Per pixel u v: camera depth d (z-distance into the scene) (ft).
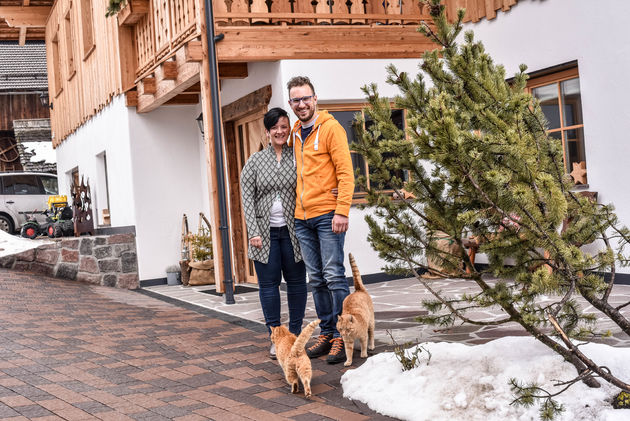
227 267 26.11
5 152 85.15
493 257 11.28
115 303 26.96
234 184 33.40
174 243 35.96
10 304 24.21
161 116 35.91
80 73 47.42
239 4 26.27
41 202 58.18
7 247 35.22
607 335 10.84
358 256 28.71
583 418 10.16
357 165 28.76
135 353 17.38
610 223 11.28
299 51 26.91
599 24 23.88
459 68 11.61
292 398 13.32
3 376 14.85
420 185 11.91
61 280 33.53
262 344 18.20
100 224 43.80
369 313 15.92
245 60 26.32
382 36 28.35
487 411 11.02
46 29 63.41
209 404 13.00
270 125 16.08
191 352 17.48
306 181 15.90
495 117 10.80
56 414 12.27
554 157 11.46
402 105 12.32
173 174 36.14
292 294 16.74
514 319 11.41
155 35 31.60
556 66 25.84
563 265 10.82
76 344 18.25
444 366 13.01
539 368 11.51
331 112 28.53
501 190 10.24
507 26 27.96
